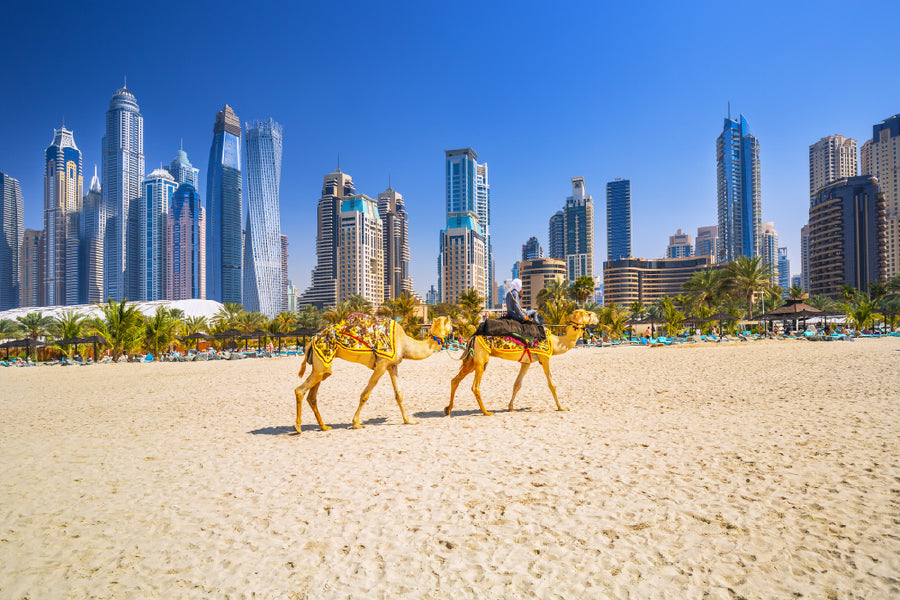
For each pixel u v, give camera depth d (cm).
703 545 401
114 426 1048
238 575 384
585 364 2303
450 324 1009
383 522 471
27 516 519
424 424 948
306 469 657
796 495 493
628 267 19500
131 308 4356
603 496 513
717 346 3431
